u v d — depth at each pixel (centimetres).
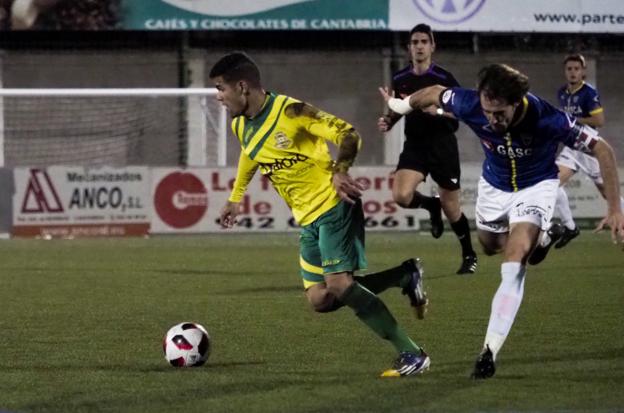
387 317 1658
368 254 3888
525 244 1683
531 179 1775
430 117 2866
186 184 4738
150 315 2398
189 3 4988
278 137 1652
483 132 1730
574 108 3559
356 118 5584
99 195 4709
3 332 2159
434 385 1590
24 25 4912
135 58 5347
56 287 2958
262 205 4766
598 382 1609
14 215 4662
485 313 2395
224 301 2634
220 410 1435
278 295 2745
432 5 5066
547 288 2858
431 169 2916
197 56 5331
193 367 1761
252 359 1836
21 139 5366
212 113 5294
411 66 2906
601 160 1648
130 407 1456
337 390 1562
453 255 3850
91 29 4953
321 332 2130
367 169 4756
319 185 1667
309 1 5025
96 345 1994
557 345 1958
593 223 4831
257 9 5022
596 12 5125
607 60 5503
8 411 1436
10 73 5319
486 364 1591
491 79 1554
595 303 2548
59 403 1486
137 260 3734
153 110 5453
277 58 5431
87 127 5441
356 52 5400
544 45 5466
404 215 4784
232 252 4041
